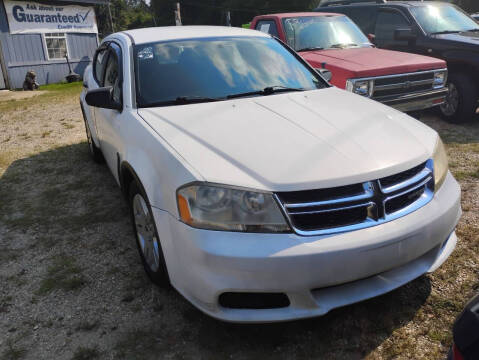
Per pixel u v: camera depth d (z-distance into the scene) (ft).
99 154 17.01
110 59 12.53
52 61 55.47
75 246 11.15
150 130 8.43
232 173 6.79
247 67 11.12
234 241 6.43
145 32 12.24
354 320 7.90
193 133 7.98
